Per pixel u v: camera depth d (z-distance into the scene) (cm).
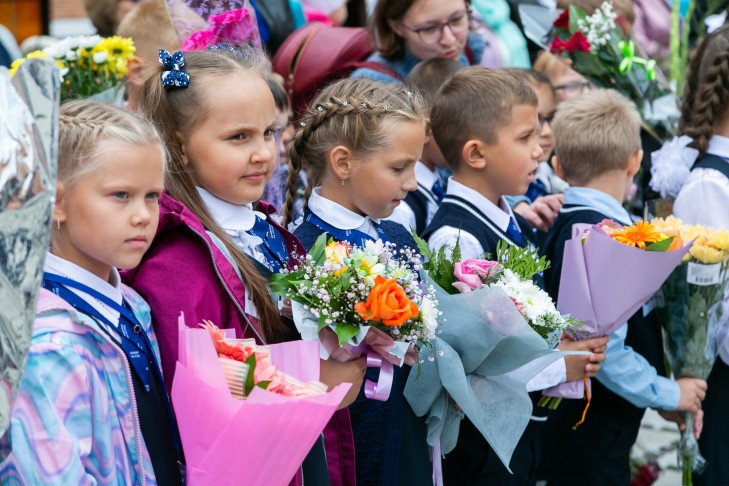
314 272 389
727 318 605
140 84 425
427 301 403
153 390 348
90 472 319
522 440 533
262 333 399
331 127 467
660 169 659
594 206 599
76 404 311
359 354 410
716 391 635
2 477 310
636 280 526
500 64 888
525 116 544
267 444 314
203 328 343
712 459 632
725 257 575
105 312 338
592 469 597
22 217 251
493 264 458
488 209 545
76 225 325
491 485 505
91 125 326
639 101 757
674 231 546
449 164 564
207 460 315
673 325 598
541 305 444
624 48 745
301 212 546
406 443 460
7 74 252
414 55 743
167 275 370
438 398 462
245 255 397
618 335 566
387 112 459
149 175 331
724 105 643
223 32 514
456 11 729
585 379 542
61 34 1489
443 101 553
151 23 670
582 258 536
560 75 833
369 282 382
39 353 308
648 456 768
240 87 395
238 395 325
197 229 377
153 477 337
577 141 609
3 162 255
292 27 820
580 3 767
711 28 874
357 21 950
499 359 459
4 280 257
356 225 474
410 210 616
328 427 427
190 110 392
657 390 578
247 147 398
